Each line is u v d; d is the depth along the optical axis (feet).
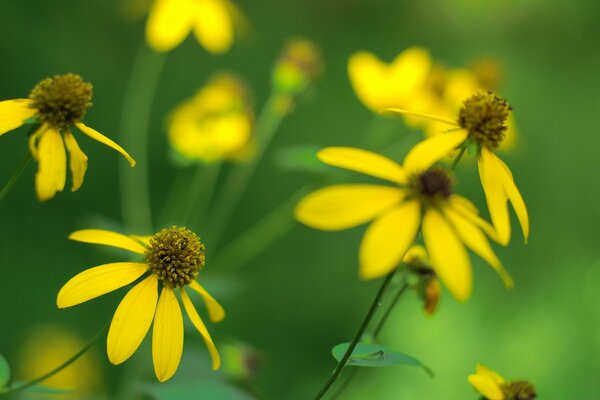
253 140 2.59
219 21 2.55
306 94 2.63
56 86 1.62
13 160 4.01
